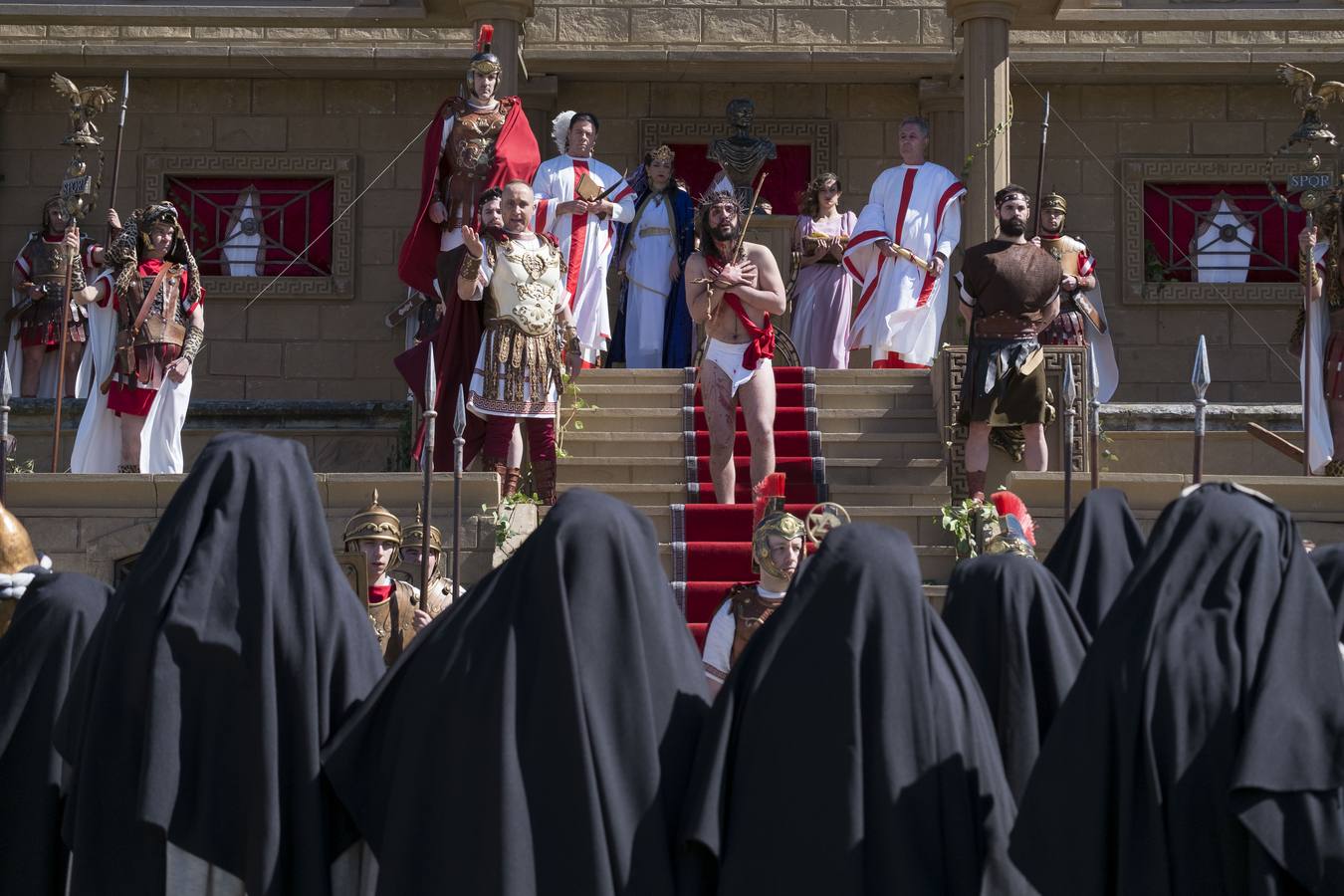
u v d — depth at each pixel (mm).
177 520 12258
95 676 12109
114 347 32344
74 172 33812
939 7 48344
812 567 12016
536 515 28516
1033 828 11734
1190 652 11719
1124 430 39281
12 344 44688
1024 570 13742
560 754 11523
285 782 12117
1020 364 30281
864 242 37781
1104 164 48438
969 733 11922
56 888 13336
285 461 12547
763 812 11547
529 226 30203
